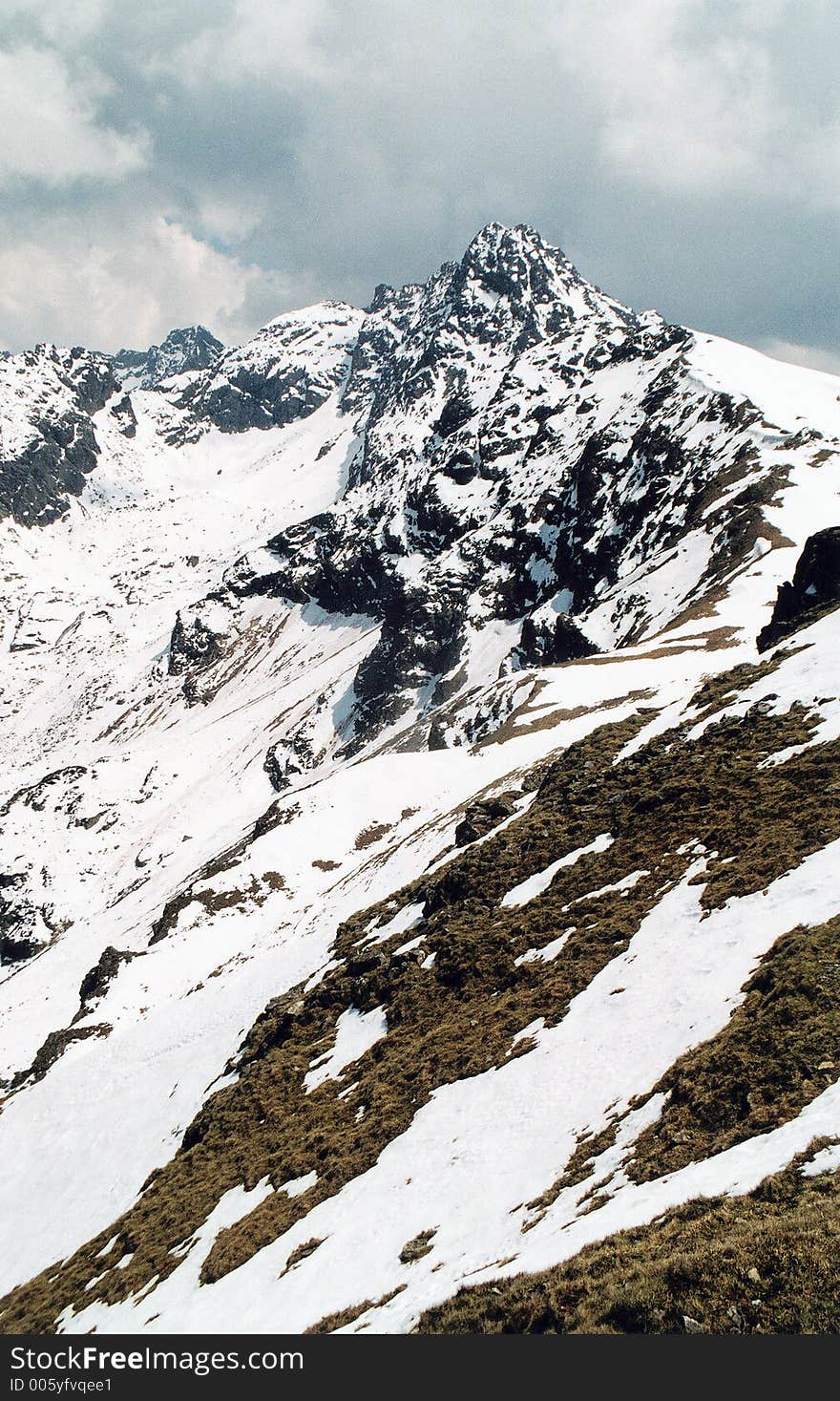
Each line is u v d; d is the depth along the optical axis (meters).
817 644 52.72
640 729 62.41
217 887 120.19
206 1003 77.12
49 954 168.38
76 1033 101.12
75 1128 67.56
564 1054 29.41
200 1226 37.34
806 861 31.28
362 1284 23.92
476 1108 30.03
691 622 126.06
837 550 65.38
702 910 32.47
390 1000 46.00
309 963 67.88
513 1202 23.22
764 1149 18.66
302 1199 32.69
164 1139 54.34
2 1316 43.12
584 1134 24.34
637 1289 15.62
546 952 38.59
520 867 50.03
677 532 179.38
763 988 24.80
